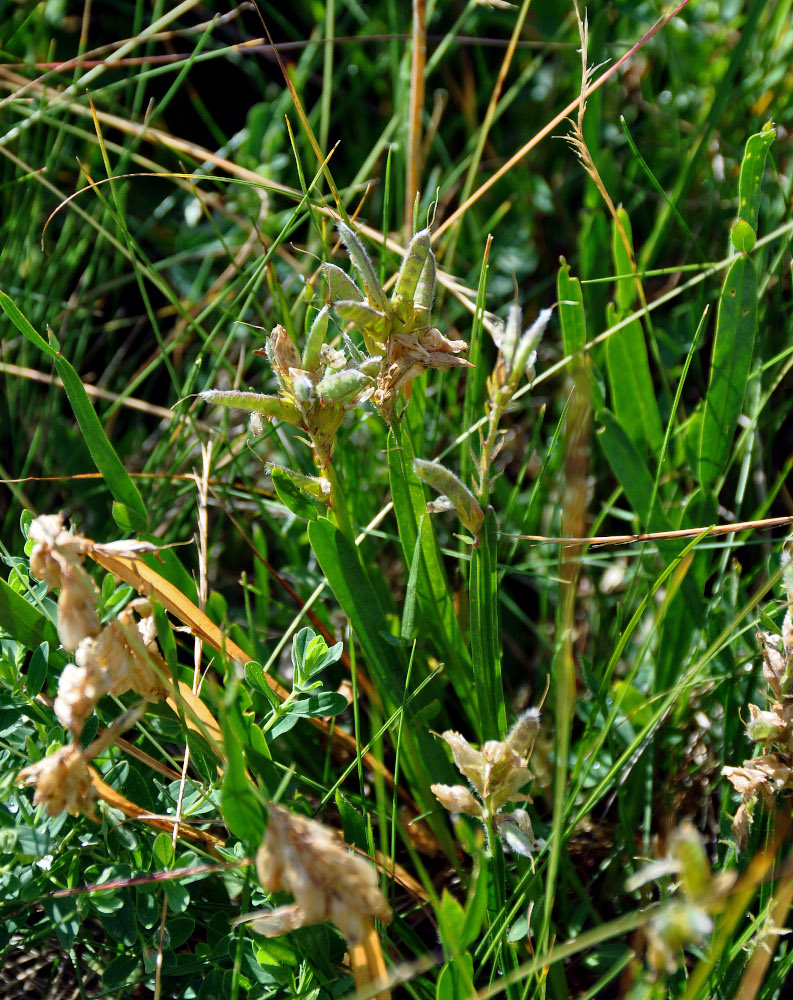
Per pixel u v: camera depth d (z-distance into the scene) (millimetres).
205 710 231
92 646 195
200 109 409
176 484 338
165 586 241
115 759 236
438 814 252
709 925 156
